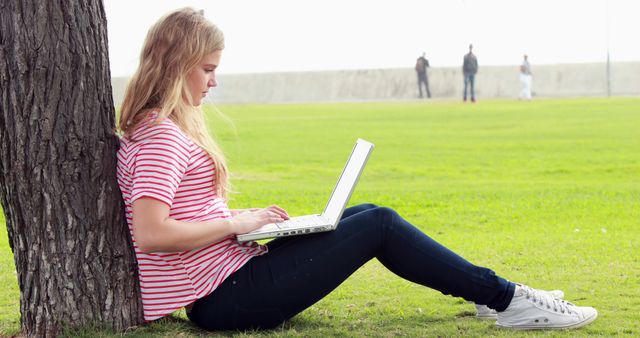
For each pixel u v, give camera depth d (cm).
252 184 1109
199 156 336
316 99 3634
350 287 471
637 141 1609
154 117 329
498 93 3453
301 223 354
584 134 1777
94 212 349
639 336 365
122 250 355
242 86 3672
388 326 384
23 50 334
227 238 348
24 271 352
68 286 348
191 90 343
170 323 368
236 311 345
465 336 364
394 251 354
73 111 342
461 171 1266
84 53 342
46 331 349
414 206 862
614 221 747
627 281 486
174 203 333
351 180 363
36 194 343
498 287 363
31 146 340
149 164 321
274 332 359
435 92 3538
